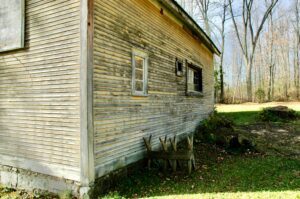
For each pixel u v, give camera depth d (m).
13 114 4.95
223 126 10.34
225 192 4.08
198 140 8.68
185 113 8.45
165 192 4.24
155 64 6.28
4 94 5.09
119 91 4.73
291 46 34.69
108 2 4.47
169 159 5.41
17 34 4.77
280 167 5.67
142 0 5.71
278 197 3.66
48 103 4.42
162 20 6.75
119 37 4.77
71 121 4.11
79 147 3.99
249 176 5.04
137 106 5.40
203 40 10.05
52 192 4.32
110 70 4.46
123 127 4.87
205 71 11.20
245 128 11.21
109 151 4.41
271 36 30.92
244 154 7.09
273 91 30.75
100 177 4.16
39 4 4.55
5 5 4.98
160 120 6.53
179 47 7.96
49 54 4.40
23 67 4.77
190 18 7.81
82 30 3.97
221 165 5.95
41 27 4.51
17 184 4.84
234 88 38.06
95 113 4.04
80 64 3.98
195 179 4.93
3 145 5.11
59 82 4.27
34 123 4.62
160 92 6.54
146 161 5.70
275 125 11.79
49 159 4.39
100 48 4.20
